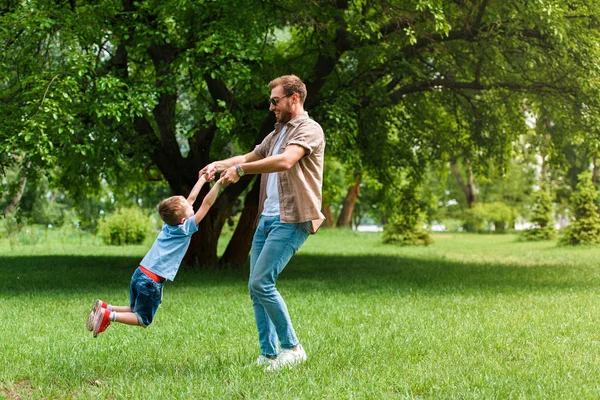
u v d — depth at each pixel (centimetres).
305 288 1141
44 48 1201
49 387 445
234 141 1650
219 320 762
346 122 1284
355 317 774
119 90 1105
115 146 1186
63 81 1049
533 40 1312
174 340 626
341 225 4441
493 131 1675
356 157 1634
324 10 1391
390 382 452
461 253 2445
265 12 1279
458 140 1816
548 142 1695
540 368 497
